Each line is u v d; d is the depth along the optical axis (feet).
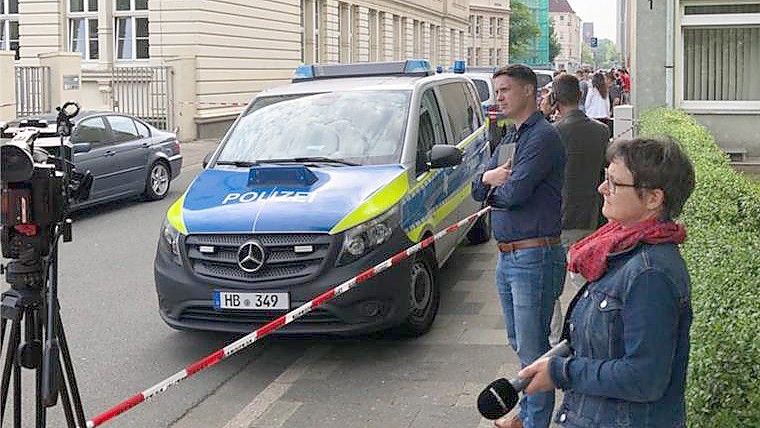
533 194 15.60
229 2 91.81
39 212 12.75
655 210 9.04
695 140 28.96
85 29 90.89
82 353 22.85
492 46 282.56
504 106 15.89
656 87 49.57
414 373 20.70
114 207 47.21
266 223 20.95
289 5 106.42
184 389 20.36
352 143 24.81
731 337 10.81
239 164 24.95
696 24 49.24
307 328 20.63
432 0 176.86
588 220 22.22
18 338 13.23
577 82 22.35
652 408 8.93
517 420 15.76
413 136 24.93
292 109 26.76
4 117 68.74
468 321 24.58
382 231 21.31
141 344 23.59
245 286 20.75
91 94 85.35
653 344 8.57
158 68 84.12
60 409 19.20
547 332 15.98
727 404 10.05
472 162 29.99
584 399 9.30
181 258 21.50
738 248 15.31
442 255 25.61
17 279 12.96
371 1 139.64
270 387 20.25
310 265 20.74
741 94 49.85
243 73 95.30
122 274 31.71
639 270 8.75
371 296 20.85
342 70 30.60
